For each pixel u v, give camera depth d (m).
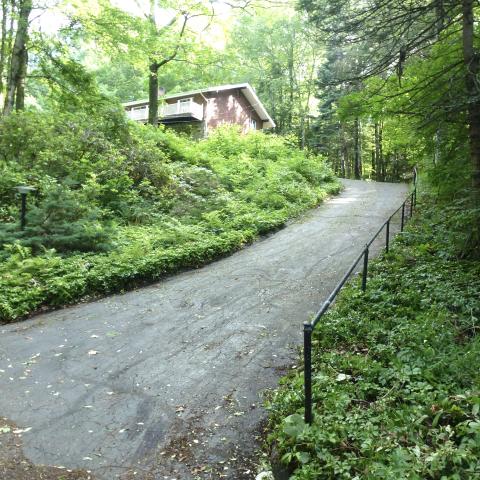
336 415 4.05
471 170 8.20
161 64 24.16
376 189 24.20
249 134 26.81
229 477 3.80
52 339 6.67
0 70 18.41
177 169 16.92
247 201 17.17
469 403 3.97
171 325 7.25
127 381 5.42
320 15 9.28
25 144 13.94
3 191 11.91
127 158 15.37
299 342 6.46
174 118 35.50
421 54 9.32
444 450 3.28
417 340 5.48
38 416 4.64
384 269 9.18
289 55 45.25
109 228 10.92
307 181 21.83
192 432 4.42
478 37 7.74
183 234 11.86
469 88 7.29
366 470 3.25
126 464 3.94
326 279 9.51
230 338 6.70
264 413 4.73
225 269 10.62
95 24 18.31
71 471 3.82
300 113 45.84
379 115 8.57
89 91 19.20
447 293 6.92
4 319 7.41
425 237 10.98
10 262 8.83
